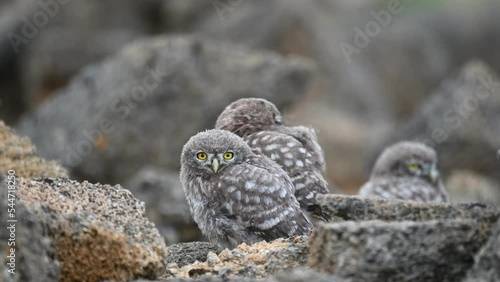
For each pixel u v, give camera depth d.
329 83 26.12
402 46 30.00
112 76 17.86
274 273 6.24
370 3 28.17
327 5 27.47
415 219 6.20
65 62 24.62
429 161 13.21
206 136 8.04
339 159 24.00
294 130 9.23
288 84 17.95
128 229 6.10
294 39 25.80
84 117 17.64
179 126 17.64
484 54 32.41
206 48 18.12
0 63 24.95
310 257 6.00
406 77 29.75
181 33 25.94
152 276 6.00
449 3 33.28
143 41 18.28
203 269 6.30
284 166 8.66
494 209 6.00
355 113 26.25
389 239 5.59
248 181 7.79
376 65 29.41
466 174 19.55
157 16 26.33
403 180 13.21
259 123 9.30
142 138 17.52
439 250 5.61
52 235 5.66
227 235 7.82
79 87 18.30
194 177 8.01
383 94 28.70
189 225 14.10
